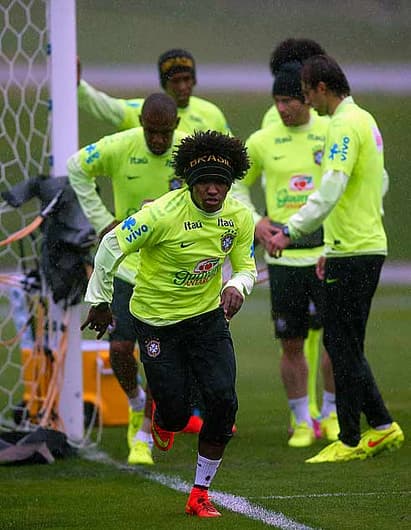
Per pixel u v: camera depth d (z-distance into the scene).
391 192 55.97
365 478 20.86
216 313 17.77
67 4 24.84
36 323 25.14
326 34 74.31
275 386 32.09
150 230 17.05
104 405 27.62
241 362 35.50
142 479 21.11
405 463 22.30
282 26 74.31
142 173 22.73
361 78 69.62
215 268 17.52
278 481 20.73
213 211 17.14
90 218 23.41
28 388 26.45
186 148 16.94
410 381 32.19
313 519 17.58
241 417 28.27
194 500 17.88
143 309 17.77
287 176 25.30
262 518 17.66
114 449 24.48
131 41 71.88
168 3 75.56
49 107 25.09
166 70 27.08
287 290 24.72
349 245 21.95
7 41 43.66
